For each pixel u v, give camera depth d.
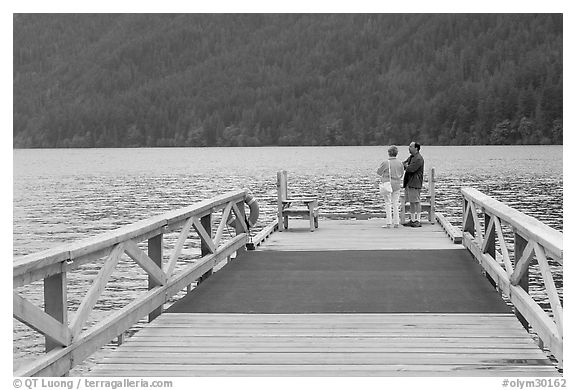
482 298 8.09
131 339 6.49
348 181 50.94
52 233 27.06
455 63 149.75
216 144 155.38
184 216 7.91
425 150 111.81
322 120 151.00
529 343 6.29
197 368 5.68
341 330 6.77
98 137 160.50
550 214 29.08
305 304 7.87
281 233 14.13
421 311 7.51
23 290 14.92
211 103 161.38
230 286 8.88
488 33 150.88
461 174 57.69
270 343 6.35
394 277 9.35
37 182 59.25
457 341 6.36
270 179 58.00
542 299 12.52
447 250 11.53
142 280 15.41
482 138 125.50
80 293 14.23
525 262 6.45
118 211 34.91
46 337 5.04
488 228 8.98
